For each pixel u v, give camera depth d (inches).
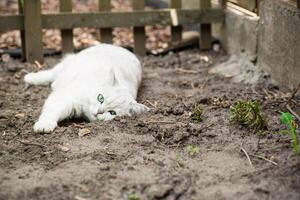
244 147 93.4
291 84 111.0
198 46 135.8
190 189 85.2
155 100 109.9
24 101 109.0
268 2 116.1
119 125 98.7
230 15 129.8
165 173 87.5
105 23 129.2
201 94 112.3
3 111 104.5
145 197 84.0
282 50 112.8
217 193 84.7
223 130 97.7
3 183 86.2
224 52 133.0
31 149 93.0
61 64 115.8
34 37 125.8
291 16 109.3
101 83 103.0
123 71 109.0
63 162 90.0
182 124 99.3
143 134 97.0
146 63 128.2
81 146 93.5
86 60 109.4
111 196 84.0
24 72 121.0
